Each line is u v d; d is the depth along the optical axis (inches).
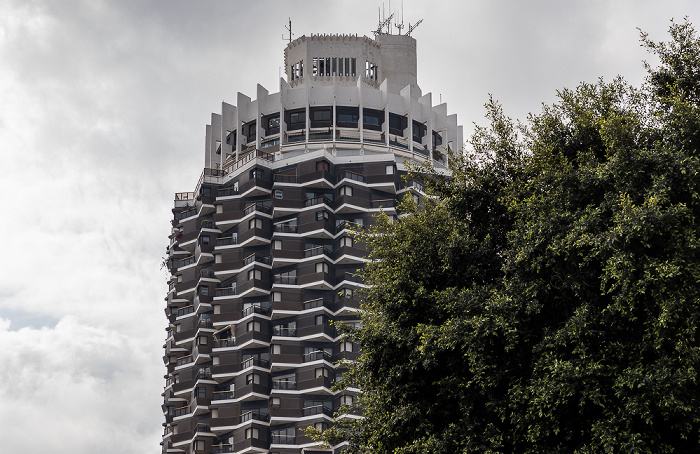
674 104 2096.5
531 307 2030.0
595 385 1911.9
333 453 6983.3
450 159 2475.4
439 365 2190.0
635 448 1823.3
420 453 2127.2
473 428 2090.3
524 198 2196.1
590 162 2122.3
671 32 2267.5
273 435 7130.9
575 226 2000.5
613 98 2284.7
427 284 2288.4
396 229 2423.7
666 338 1886.1
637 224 1891.0
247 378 7303.2
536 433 1967.3
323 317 7288.4
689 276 1893.5
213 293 7849.4
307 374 7165.4
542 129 2301.9
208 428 7544.3
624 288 1891.0
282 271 7578.7
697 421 1855.3
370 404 2440.9
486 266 2266.2
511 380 2060.8
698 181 1964.8
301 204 7682.1
